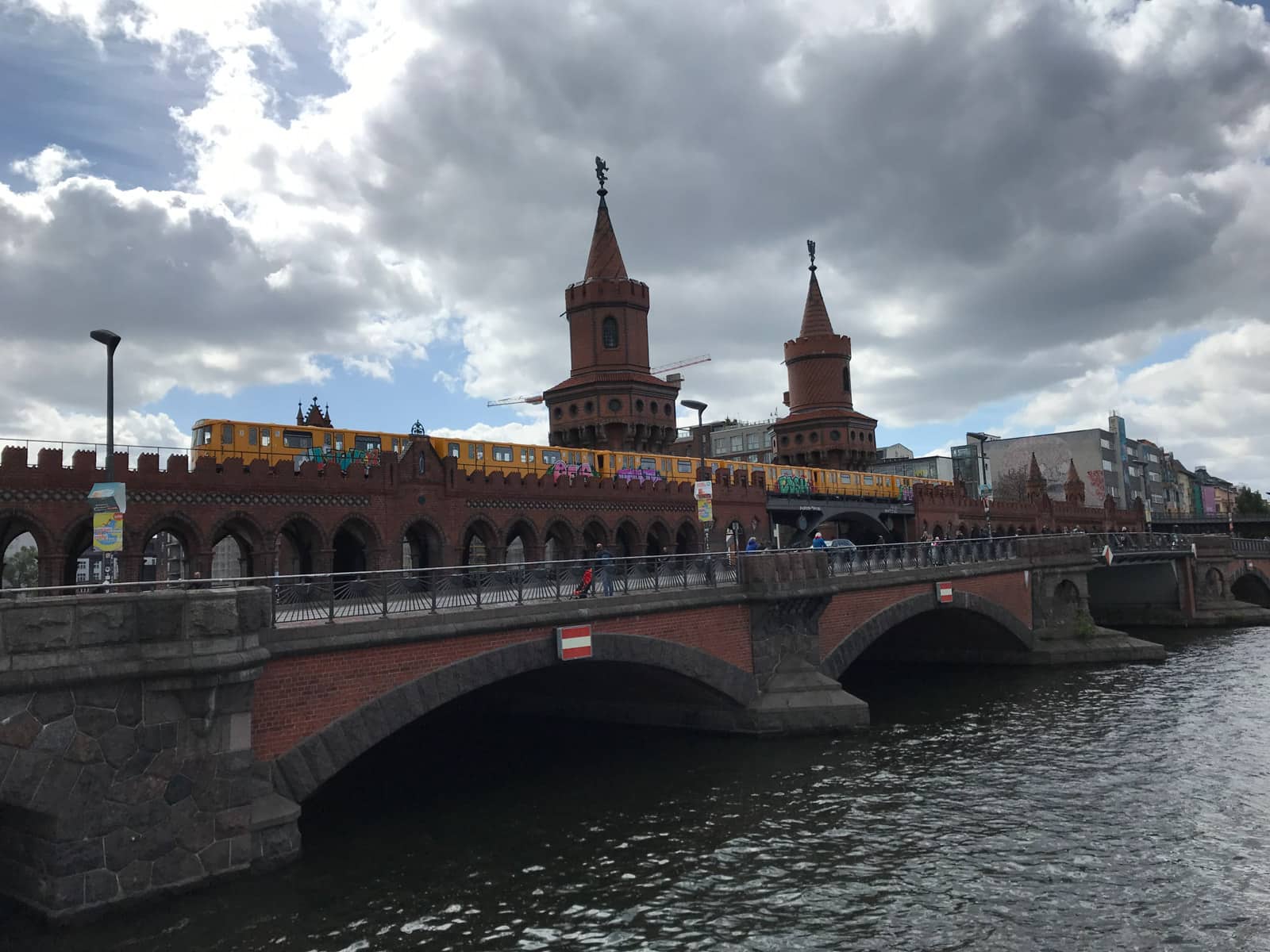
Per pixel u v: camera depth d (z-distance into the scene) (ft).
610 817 74.90
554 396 213.66
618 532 171.22
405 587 70.95
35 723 48.01
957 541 143.84
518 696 126.93
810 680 104.78
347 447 131.64
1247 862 63.41
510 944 51.24
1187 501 540.52
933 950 50.85
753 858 64.80
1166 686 131.44
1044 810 75.20
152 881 52.13
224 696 55.42
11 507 93.30
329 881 59.36
